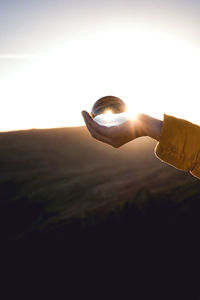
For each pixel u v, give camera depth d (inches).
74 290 401.7
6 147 2262.6
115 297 358.0
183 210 505.0
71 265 470.9
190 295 311.7
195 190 621.9
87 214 738.8
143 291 350.0
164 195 635.5
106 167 1716.3
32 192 1310.3
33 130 2760.8
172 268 369.7
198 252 372.2
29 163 1902.1
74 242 540.7
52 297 415.5
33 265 511.8
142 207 560.1
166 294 325.4
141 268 394.3
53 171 1704.0
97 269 434.0
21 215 1023.6
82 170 1681.8
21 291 445.1
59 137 2529.5
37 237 662.5
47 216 951.0
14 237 758.5
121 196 887.1
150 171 1315.2
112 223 538.0
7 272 513.0
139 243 433.4
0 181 1529.3
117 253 446.9
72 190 1278.3
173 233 446.0
